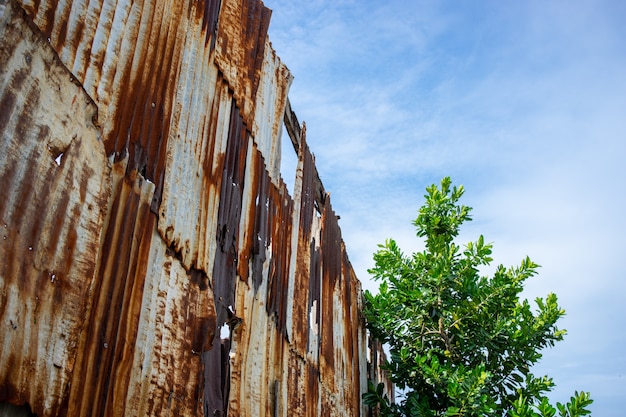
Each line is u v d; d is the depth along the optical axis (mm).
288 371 6340
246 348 5238
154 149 3725
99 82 3238
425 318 10562
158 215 3752
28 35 2633
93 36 3205
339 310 9242
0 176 2432
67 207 2826
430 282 10406
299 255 7156
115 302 3211
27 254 2541
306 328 7113
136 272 3463
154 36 3812
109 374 3133
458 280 10648
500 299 10531
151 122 3719
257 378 5438
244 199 5371
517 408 8984
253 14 5730
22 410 2500
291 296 6648
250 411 5215
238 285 5176
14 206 2492
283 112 6504
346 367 9336
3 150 2459
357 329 10641
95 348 3014
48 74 2760
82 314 2857
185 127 4223
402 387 10352
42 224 2650
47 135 2725
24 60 2605
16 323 2447
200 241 4320
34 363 2545
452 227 11289
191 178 4266
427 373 9562
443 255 10789
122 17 3488
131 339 3354
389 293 11000
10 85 2516
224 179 4871
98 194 3072
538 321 10523
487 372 9297
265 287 5863
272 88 6254
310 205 7832
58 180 2775
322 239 8594
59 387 2686
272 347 5922
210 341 4199
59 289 2721
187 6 4305
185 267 4090
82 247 2904
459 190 11625
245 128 5445
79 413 2857
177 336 3869
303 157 7672
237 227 5109
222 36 5078
